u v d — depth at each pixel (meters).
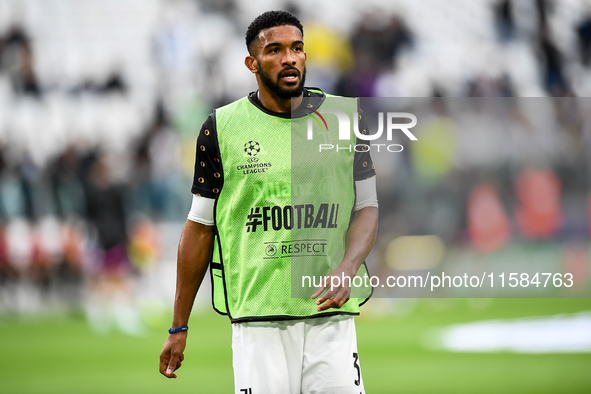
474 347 23.12
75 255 35.66
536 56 50.12
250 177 9.70
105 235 33.78
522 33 50.72
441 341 24.31
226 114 9.91
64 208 36.38
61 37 50.38
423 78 48.31
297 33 9.66
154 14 51.06
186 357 22.45
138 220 35.75
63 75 47.97
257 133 9.77
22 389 18.61
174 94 45.34
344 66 46.66
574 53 50.66
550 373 19.25
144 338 27.34
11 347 25.42
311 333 9.64
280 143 9.77
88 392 18.17
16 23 47.34
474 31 51.03
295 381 9.64
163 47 48.94
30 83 46.50
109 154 37.81
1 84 46.28
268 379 9.48
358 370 9.66
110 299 32.94
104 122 46.38
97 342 26.44
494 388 17.56
